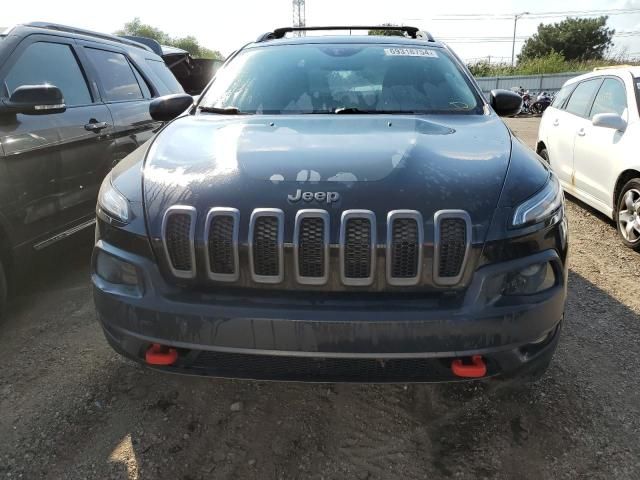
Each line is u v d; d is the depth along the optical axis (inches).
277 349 70.0
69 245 138.3
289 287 70.8
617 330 119.3
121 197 78.7
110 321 76.7
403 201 70.5
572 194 221.1
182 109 122.0
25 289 139.8
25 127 119.6
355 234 69.2
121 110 162.9
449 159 79.8
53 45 143.0
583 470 77.4
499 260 70.5
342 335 68.4
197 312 70.7
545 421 88.1
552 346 78.1
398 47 126.4
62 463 79.0
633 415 89.4
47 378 100.5
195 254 71.5
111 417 89.5
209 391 97.0
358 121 98.8
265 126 96.7
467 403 93.2
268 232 69.9
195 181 76.1
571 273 154.6
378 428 87.3
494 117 105.3
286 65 120.2
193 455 81.0
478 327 68.7
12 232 114.4
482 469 78.1
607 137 191.0
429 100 110.5
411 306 69.5
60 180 130.9
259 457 80.9
